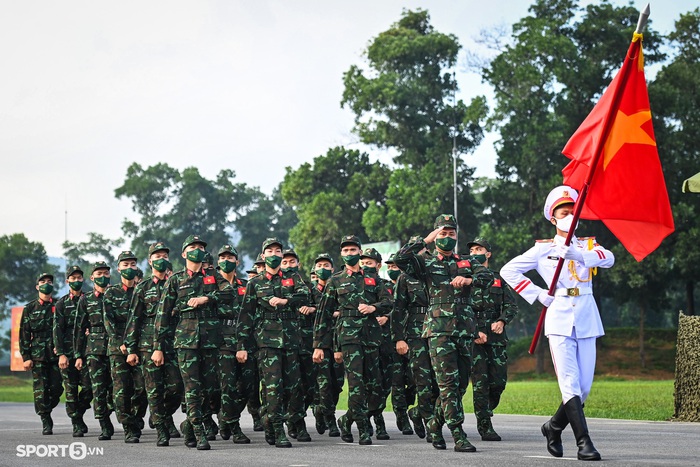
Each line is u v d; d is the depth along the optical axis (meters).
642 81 9.67
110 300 14.00
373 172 59.31
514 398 25.66
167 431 13.24
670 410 18.22
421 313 12.20
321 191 59.75
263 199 86.38
